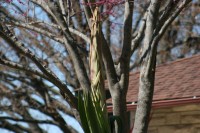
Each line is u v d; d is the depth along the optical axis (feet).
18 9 37.22
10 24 27.96
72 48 24.25
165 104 37.17
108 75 23.57
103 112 20.34
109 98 39.50
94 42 20.48
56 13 25.20
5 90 64.59
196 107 38.11
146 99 22.86
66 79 61.41
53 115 64.54
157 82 41.09
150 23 23.71
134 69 59.21
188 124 38.22
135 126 22.88
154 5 23.73
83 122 20.61
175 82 40.01
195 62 43.50
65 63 60.59
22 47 23.02
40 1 26.84
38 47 55.77
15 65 23.24
